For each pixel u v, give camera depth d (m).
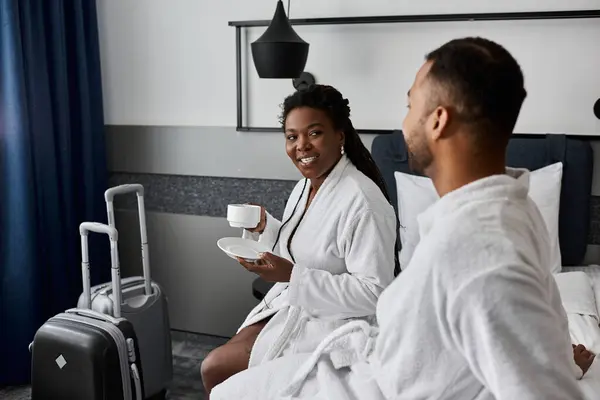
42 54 2.37
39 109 2.38
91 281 2.72
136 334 2.18
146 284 2.27
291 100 1.67
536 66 2.28
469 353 0.81
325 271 1.58
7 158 2.26
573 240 2.23
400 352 0.91
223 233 2.74
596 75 2.22
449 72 0.85
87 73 2.67
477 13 2.28
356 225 1.57
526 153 2.23
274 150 2.60
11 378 2.37
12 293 2.31
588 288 1.97
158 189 2.81
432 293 0.84
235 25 2.51
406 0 2.36
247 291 2.75
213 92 2.65
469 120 0.85
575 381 0.81
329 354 1.24
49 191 2.45
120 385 1.96
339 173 1.68
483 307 0.77
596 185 2.28
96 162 2.75
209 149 2.69
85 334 1.92
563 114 2.28
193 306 2.85
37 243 2.38
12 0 2.18
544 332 0.77
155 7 2.66
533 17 2.21
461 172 0.88
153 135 2.76
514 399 0.76
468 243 0.80
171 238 2.83
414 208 2.24
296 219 1.76
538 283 0.79
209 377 1.69
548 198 2.14
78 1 2.54
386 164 2.37
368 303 1.54
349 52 2.46
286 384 1.25
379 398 1.05
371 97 2.47
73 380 1.95
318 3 2.46
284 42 2.22
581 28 2.21
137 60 2.74
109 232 2.06
